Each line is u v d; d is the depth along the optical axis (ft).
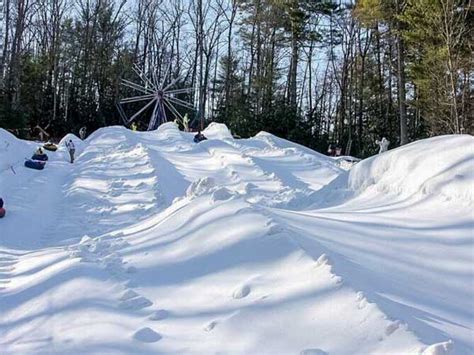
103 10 172.04
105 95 164.76
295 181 51.96
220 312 13.60
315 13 145.28
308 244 16.53
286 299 13.19
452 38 81.71
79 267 18.52
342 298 12.50
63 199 43.11
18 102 120.47
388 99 142.41
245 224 18.62
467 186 21.81
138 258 19.25
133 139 85.87
